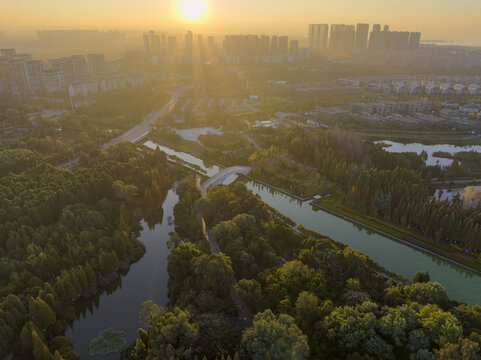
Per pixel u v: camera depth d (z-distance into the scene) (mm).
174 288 186250
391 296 162625
